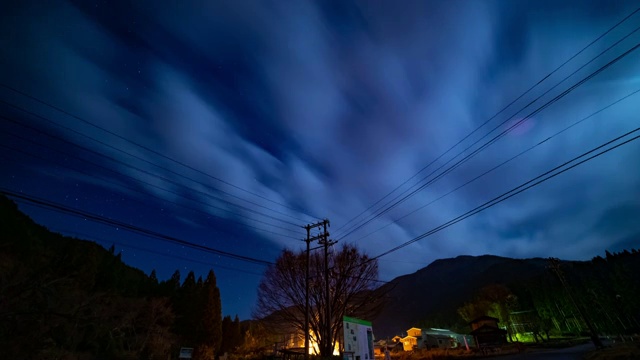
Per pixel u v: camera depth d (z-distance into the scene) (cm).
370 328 3984
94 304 1852
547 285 9706
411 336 7981
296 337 4247
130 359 3080
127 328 3553
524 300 9744
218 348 5406
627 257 10094
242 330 7338
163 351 3866
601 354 2406
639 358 1914
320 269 3478
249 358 4356
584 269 10544
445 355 4384
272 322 3794
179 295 5794
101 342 2842
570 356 3002
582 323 7919
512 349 4644
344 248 3591
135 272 7294
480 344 5159
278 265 3606
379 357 5238
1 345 995
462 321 11975
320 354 3098
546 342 5762
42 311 1095
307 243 2872
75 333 1650
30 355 1072
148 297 5297
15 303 1048
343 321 3372
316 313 3453
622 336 4872
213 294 5753
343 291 3378
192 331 5206
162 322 4319
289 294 3509
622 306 6944
